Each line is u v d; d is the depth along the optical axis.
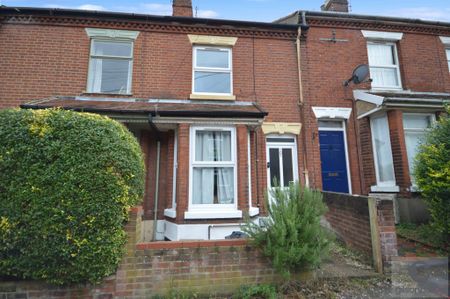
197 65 8.13
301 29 8.48
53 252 3.07
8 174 3.12
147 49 7.82
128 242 3.49
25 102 6.98
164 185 6.94
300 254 3.41
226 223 5.96
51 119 3.34
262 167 7.59
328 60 8.58
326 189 8.02
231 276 3.61
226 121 6.20
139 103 6.97
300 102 8.11
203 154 6.38
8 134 3.19
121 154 3.48
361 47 8.86
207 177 6.32
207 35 8.15
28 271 3.10
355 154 8.16
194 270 3.55
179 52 7.95
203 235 5.87
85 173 3.23
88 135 3.36
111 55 7.81
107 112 5.87
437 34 9.39
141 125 6.50
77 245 3.11
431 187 4.78
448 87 9.05
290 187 4.00
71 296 3.28
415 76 8.95
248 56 8.23
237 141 6.32
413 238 5.43
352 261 4.54
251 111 6.34
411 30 9.22
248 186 6.30
